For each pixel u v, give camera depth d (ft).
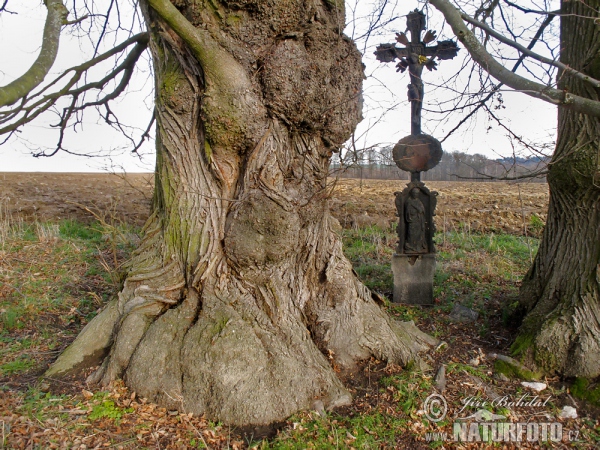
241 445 10.27
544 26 15.17
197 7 11.24
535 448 10.73
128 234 28.78
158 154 13.50
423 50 18.99
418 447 10.50
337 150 13.78
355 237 31.07
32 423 10.36
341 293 14.15
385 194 50.93
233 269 12.36
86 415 10.81
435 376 13.04
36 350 14.46
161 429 10.54
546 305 14.47
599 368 12.55
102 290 19.85
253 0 11.03
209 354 11.36
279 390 11.29
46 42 11.54
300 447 10.11
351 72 13.21
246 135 11.66
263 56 11.62
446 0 11.86
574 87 13.41
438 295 20.17
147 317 12.64
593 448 10.75
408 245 19.29
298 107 12.00
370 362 13.60
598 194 13.23
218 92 11.19
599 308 13.02
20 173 81.71
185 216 12.64
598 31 12.73
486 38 15.57
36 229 28.37
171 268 12.88
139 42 18.48
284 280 12.82
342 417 11.32
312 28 11.80
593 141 12.81
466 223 35.81
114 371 12.06
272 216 11.89
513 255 26.96
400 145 18.76
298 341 12.32
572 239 14.01
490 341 15.81
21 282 19.81
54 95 15.97
